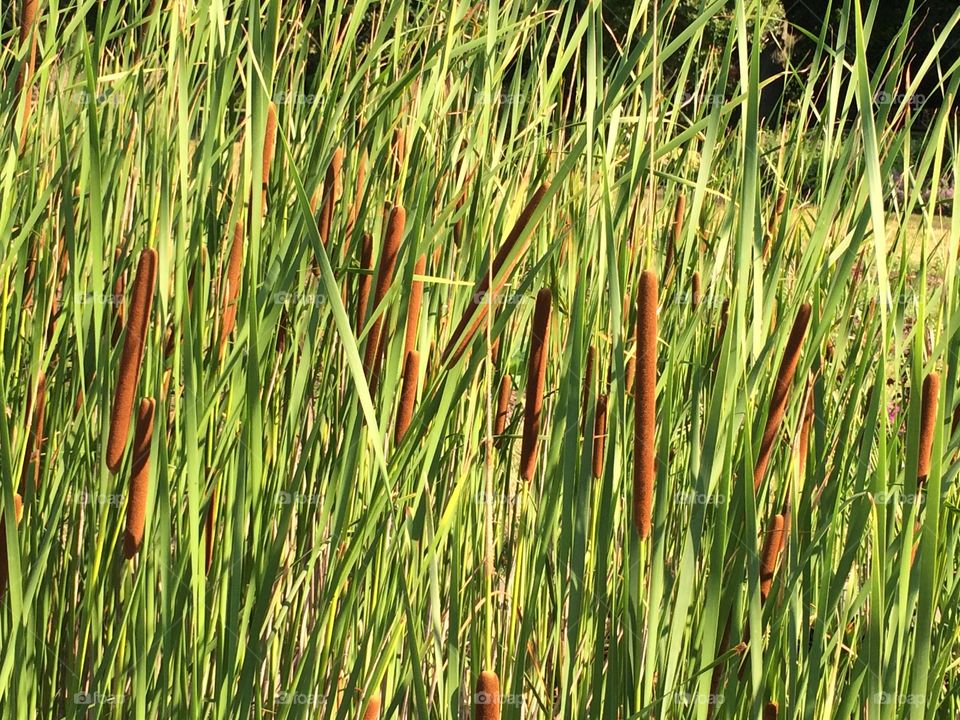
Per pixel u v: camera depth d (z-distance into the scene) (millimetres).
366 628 3172
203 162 3180
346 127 3254
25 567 3230
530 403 3166
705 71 3588
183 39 3234
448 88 3451
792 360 3141
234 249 3188
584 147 3074
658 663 3236
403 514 3111
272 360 3238
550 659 3365
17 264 3311
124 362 3078
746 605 3215
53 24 3254
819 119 3295
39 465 3297
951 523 3324
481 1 3393
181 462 3221
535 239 3416
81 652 3229
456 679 3117
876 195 3000
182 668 3182
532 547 3262
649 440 3076
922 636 3092
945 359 3127
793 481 3199
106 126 3381
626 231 3270
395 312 3156
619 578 3258
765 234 3369
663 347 3457
